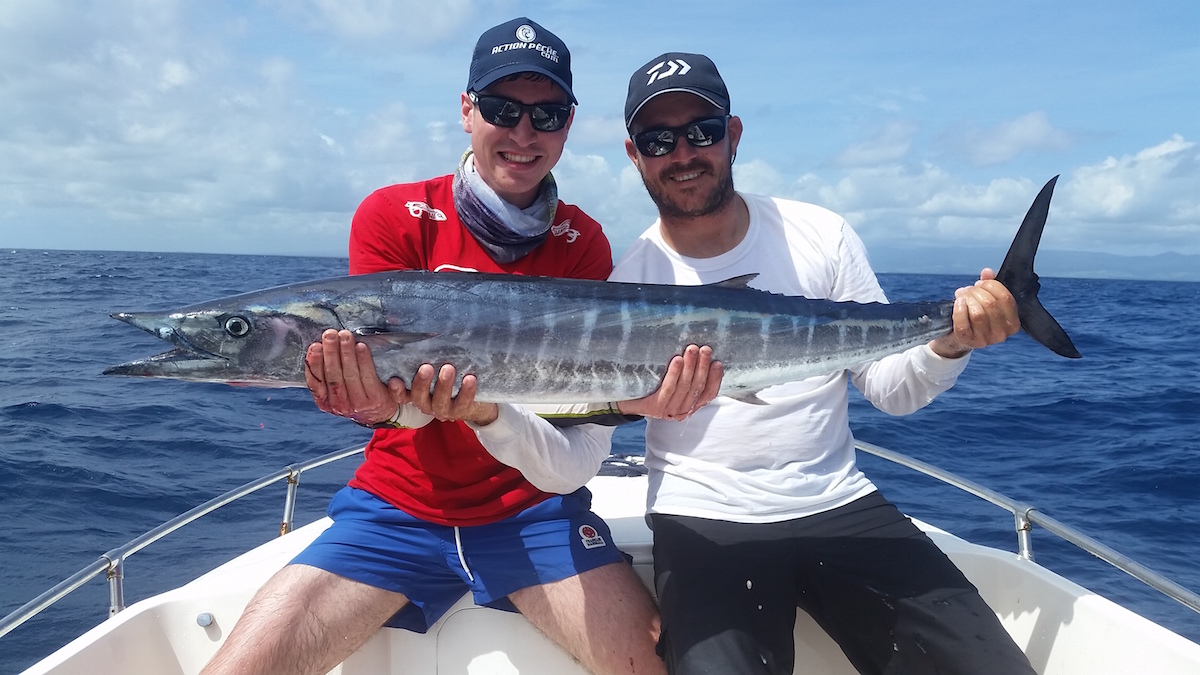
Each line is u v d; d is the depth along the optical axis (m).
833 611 3.01
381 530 3.14
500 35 3.17
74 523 7.18
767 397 3.28
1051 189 3.11
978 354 20.28
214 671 2.67
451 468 3.18
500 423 2.90
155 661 3.03
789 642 2.88
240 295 2.81
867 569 2.93
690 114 3.28
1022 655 2.64
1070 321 33.03
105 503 7.70
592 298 2.95
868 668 2.95
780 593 2.91
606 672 2.92
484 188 3.23
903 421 10.98
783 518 3.12
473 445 3.19
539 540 3.14
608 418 3.17
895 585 2.86
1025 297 3.17
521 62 3.09
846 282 3.53
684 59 3.30
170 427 10.59
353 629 2.97
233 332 2.73
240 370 2.76
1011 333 2.98
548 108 3.15
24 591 5.84
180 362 2.74
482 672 3.08
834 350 3.13
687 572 2.93
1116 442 9.97
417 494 3.16
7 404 11.59
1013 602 3.25
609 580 3.08
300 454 9.51
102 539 6.86
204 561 6.25
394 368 2.76
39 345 18.02
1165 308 45.16
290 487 4.16
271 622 2.81
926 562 2.95
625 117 3.52
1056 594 3.07
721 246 3.53
